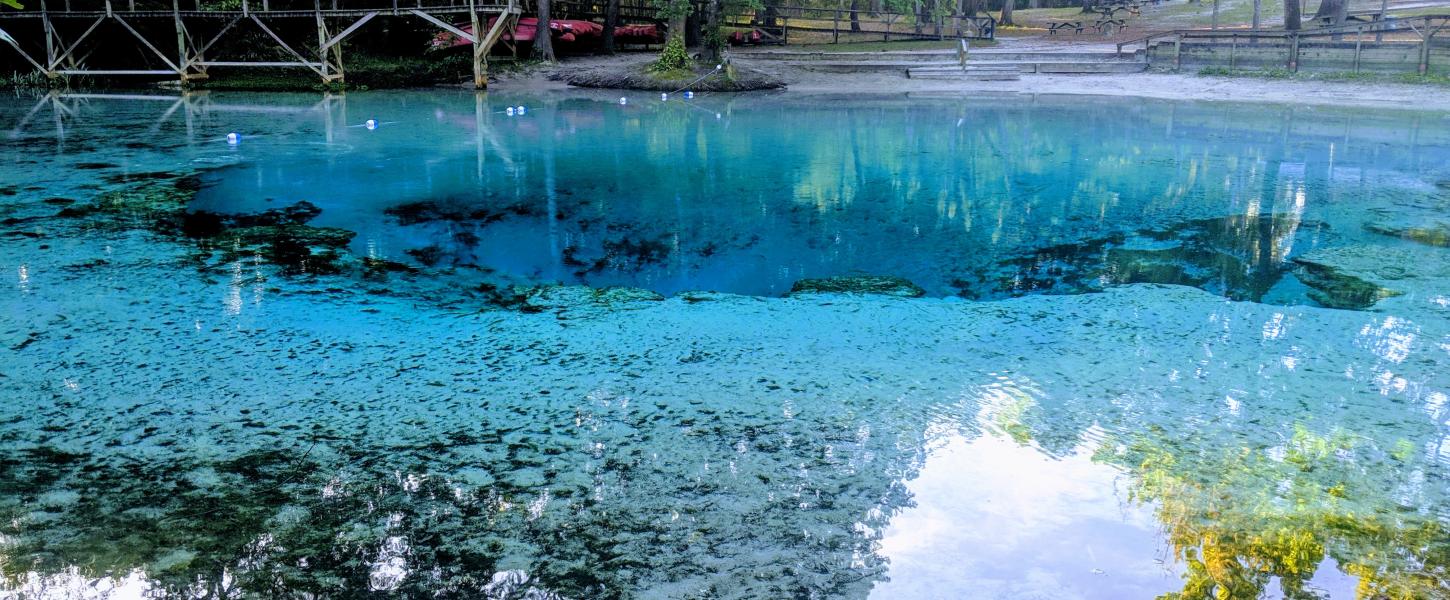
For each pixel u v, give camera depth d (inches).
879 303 192.2
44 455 120.0
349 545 99.5
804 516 105.0
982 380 146.9
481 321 181.0
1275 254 232.7
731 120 531.8
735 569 94.9
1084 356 158.4
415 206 289.4
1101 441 124.3
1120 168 360.5
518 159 381.1
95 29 721.0
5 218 257.1
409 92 693.3
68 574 94.1
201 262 219.6
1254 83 697.6
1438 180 328.2
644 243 250.4
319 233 251.4
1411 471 115.2
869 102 644.7
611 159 384.5
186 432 127.3
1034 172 354.0
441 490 111.2
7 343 161.3
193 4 721.0
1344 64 696.4
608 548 98.7
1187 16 1213.7
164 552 98.0
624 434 126.9
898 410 135.0
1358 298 195.0
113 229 248.7
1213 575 92.7
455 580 93.1
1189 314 181.5
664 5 739.4
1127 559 96.2
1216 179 334.0
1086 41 988.6
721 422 130.6
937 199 305.9
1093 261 230.5
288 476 114.8
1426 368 151.3
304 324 176.2
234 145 403.2
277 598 90.2
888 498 109.1
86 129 451.5
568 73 784.3
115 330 169.6
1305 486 111.6
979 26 1064.8
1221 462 117.8
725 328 174.7
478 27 702.5
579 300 195.5
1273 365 153.3
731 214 284.4
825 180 339.9
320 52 690.8
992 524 103.2
